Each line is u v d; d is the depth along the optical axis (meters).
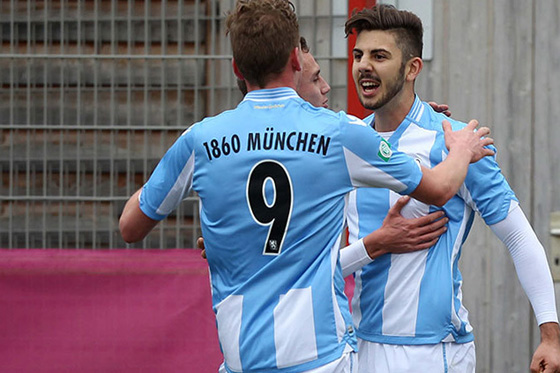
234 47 7.91
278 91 7.84
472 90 14.11
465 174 8.13
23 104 13.96
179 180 8.12
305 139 7.61
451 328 9.34
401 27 9.15
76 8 13.85
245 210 7.66
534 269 9.30
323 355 7.59
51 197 13.97
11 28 13.91
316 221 7.64
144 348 13.44
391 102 9.34
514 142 14.11
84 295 13.49
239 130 7.75
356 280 9.69
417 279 9.25
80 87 13.93
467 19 14.05
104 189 14.00
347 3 13.66
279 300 7.62
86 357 13.50
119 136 13.99
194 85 13.91
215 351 13.41
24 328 13.51
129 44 13.89
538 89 14.06
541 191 14.12
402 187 7.77
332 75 13.73
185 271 13.45
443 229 9.24
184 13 13.83
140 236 8.54
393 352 9.41
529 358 14.21
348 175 7.69
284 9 7.87
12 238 13.99
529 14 14.01
